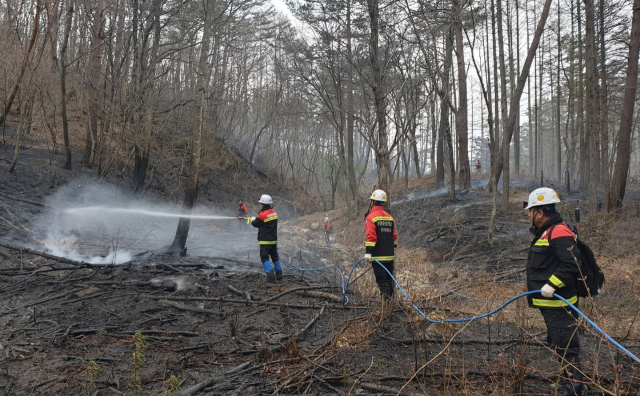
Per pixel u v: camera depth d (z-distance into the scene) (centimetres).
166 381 387
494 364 418
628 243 977
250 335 514
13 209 1066
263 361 436
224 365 429
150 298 624
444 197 2031
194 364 429
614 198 1491
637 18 1529
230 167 2752
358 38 1571
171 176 2195
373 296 682
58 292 630
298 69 2059
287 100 3086
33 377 384
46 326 504
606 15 1934
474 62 1205
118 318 546
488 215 1602
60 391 363
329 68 1945
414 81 1522
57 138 1781
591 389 365
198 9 1445
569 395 354
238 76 2816
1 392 357
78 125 1964
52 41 1523
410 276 964
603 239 895
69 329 488
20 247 793
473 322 574
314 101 3019
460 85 2175
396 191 2458
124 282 693
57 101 1609
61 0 1470
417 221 1731
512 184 2361
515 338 495
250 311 606
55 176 1390
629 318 555
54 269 712
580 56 2462
